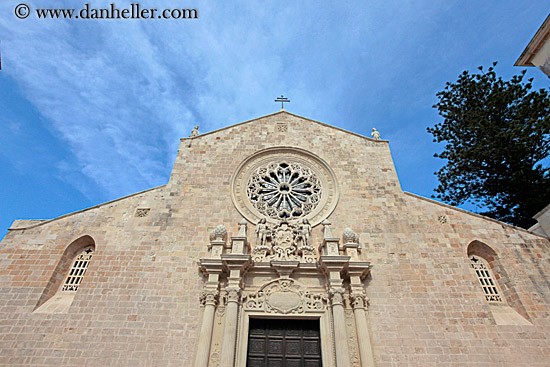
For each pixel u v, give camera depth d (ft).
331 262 48.91
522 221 78.74
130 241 53.78
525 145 75.10
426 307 47.91
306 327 47.62
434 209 58.54
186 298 48.19
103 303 47.21
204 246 53.93
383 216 58.03
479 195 84.38
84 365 41.98
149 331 45.01
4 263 50.19
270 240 55.42
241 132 70.64
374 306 47.96
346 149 68.23
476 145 80.79
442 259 52.60
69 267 52.31
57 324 45.03
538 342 44.52
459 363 43.19
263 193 63.05
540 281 49.93
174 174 63.16
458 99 86.58
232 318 44.83
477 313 47.29
